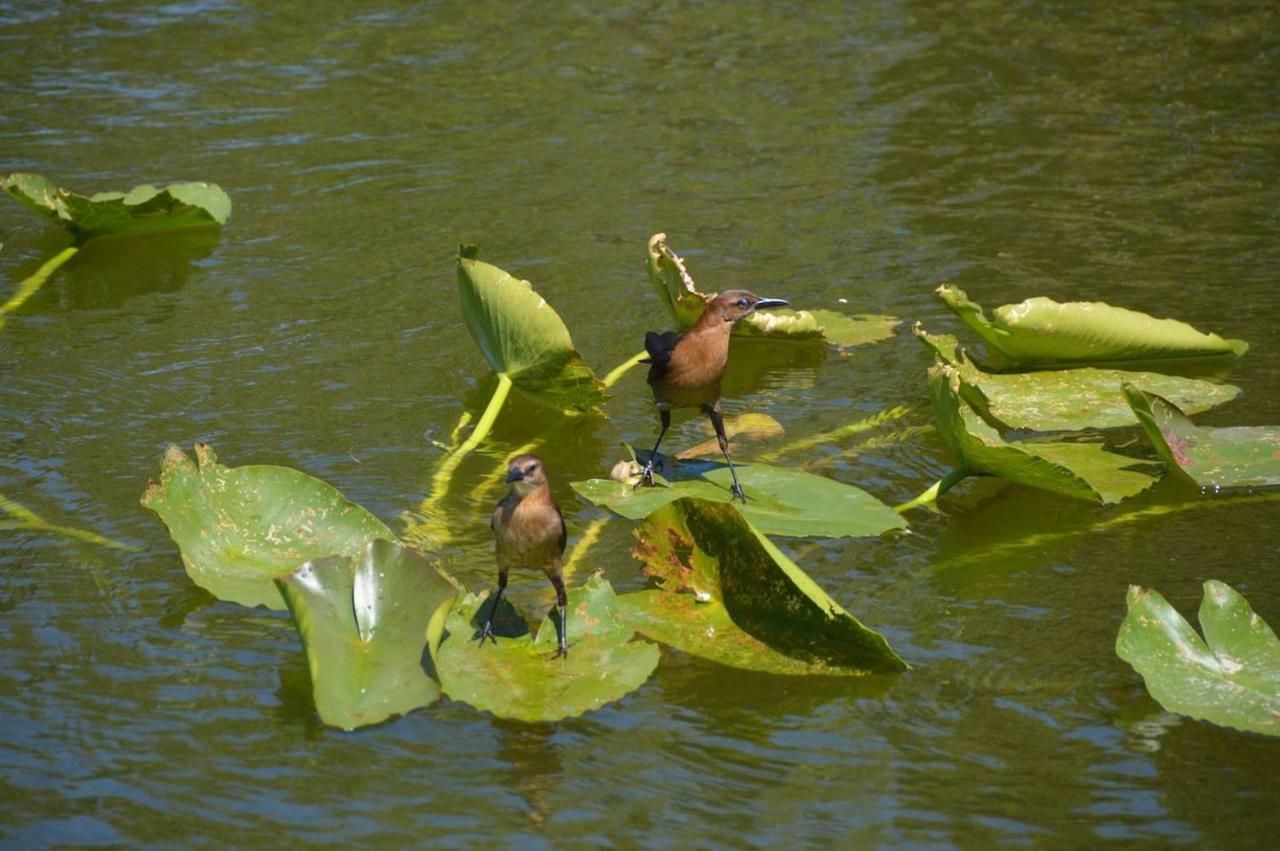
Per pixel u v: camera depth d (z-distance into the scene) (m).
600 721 8.46
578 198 16.95
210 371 13.13
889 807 7.72
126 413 12.30
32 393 12.57
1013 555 10.36
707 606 9.48
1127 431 12.37
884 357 13.71
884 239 15.90
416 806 7.71
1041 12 23.52
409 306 14.51
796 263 15.34
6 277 15.02
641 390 13.15
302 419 12.30
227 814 7.61
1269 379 12.93
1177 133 18.73
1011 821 7.60
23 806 7.62
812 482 11.04
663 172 17.72
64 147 17.83
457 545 10.36
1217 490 11.30
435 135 18.75
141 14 22.89
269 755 8.11
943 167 17.83
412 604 8.72
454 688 8.34
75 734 8.23
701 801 7.78
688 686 8.80
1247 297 14.41
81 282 14.95
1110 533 10.66
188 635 9.25
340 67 21.02
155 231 16.06
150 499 9.62
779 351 13.99
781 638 9.21
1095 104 19.78
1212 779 7.92
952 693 8.73
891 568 10.21
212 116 19.11
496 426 12.42
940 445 12.12
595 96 20.14
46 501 10.80
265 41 21.97
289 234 16.00
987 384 12.62
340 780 7.91
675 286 13.23
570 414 12.69
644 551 9.62
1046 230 16.06
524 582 9.88
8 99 19.31
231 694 8.66
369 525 9.92
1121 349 12.88
